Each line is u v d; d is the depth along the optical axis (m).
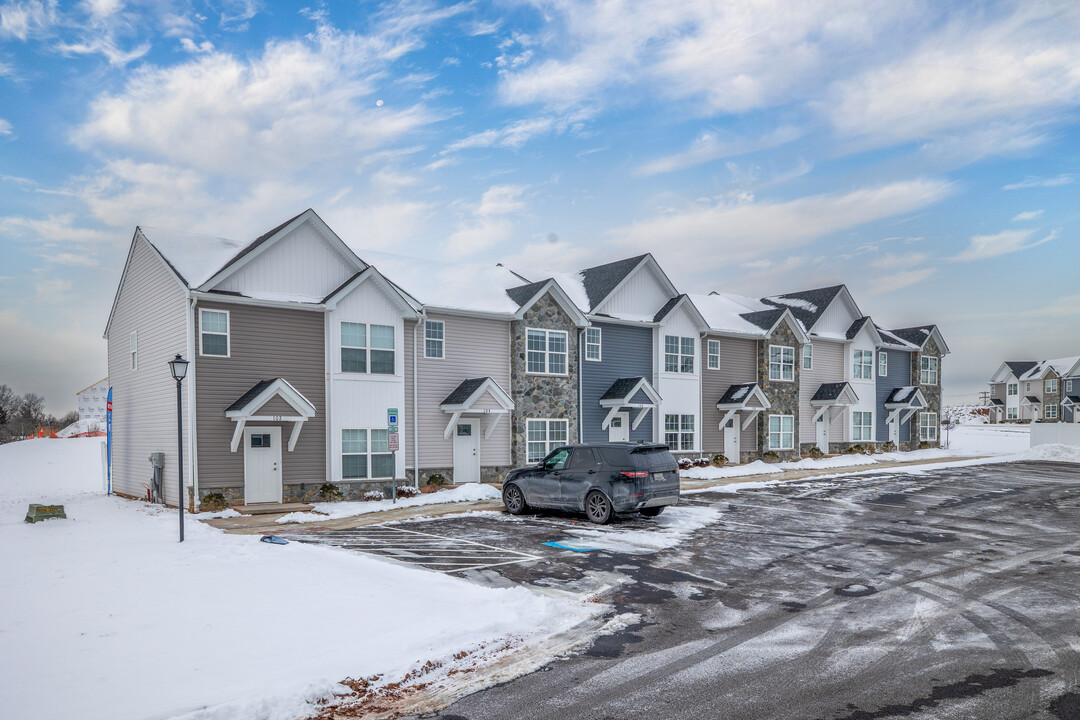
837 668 7.14
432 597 9.65
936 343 46.06
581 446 17.58
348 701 6.35
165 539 14.12
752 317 36.25
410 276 25.80
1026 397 91.94
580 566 12.12
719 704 6.25
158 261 21.31
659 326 30.19
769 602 9.81
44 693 6.14
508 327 25.86
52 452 49.44
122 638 7.69
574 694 6.52
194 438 18.75
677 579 11.20
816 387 38.03
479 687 6.71
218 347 19.30
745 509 19.28
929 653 7.59
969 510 19.19
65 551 12.72
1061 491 23.61
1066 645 7.82
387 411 21.95
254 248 19.80
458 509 19.33
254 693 6.21
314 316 21.03
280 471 20.08
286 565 11.52
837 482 26.56
